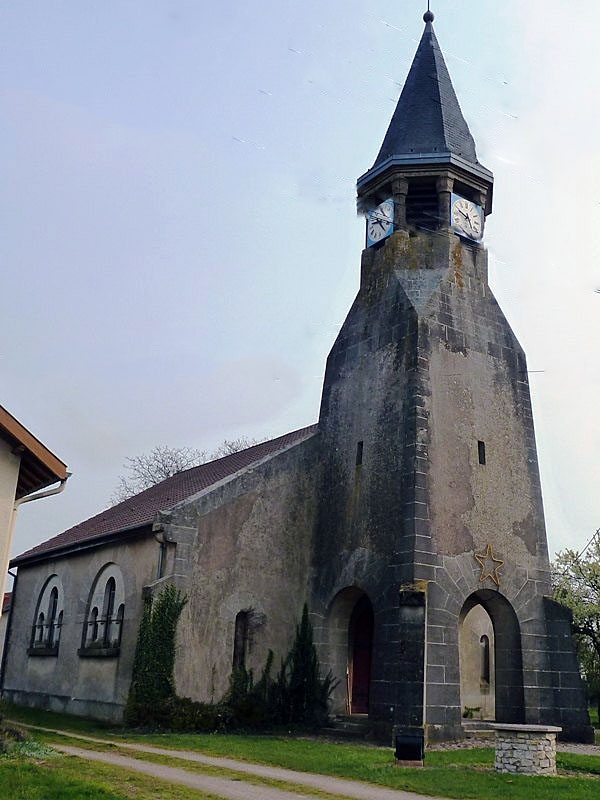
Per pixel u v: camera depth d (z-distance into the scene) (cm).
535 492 2120
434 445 1966
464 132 2402
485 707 2252
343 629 2103
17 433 1422
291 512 2173
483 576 1938
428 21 2642
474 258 2278
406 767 1342
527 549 2045
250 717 1945
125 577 2084
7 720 1702
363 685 2153
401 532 1894
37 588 2647
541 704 1927
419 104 2409
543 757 1292
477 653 2288
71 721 1948
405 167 2295
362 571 1991
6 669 2711
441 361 2066
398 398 2041
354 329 2298
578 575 2806
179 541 1948
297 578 2139
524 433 2162
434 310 2109
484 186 2350
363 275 2358
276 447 2512
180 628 1900
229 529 2045
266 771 1279
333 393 2297
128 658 1959
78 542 2331
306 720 2022
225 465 2756
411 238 2267
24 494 1648
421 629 1772
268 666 2031
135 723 1797
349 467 2145
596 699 3425
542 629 2002
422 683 1738
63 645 2338
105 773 1127
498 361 2184
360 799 1048
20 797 906
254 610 2042
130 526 2073
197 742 1612
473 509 1978
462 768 1355
